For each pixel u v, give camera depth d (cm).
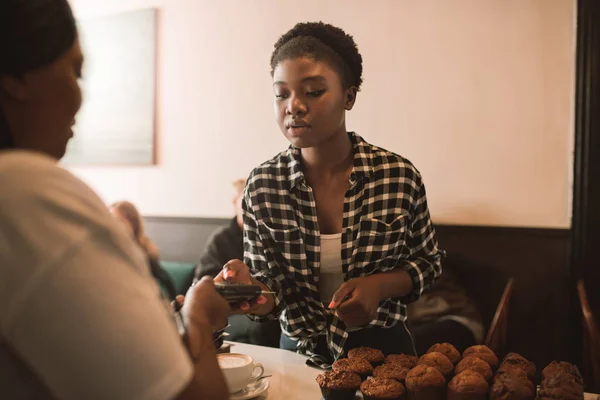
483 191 235
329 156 118
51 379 45
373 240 116
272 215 121
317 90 108
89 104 322
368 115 253
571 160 221
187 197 301
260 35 277
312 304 121
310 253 119
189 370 49
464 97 235
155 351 46
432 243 125
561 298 224
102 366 44
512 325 229
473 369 91
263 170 124
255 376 106
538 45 223
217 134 291
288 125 111
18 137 53
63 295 44
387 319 120
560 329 224
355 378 94
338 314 105
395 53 246
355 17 253
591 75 213
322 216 121
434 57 239
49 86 52
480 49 232
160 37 302
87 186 50
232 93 286
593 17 212
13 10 48
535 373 94
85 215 46
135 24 307
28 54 49
